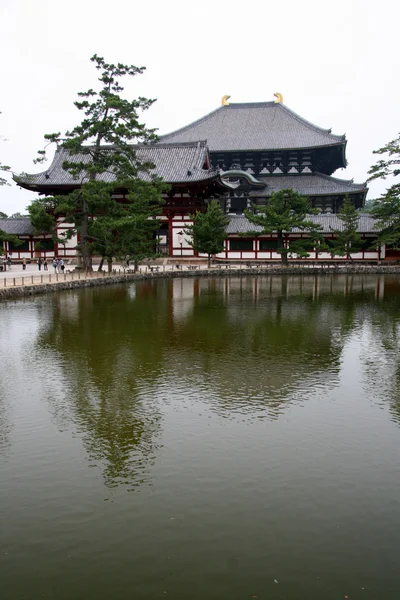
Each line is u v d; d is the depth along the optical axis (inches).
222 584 273.3
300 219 2470.5
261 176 3516.2
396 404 552.4
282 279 2187.5
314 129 3587.6
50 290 1507.1
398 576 280.5
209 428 481.1
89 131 1753.2
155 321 1047.6
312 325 1014.4
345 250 2635.3
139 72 1788.9
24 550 301.7
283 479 385.7
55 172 2677.2
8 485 376.5
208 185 2652.6
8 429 478.0
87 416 510.3
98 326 981.2
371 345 831.1
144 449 436.5
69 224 2603.3
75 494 363.9
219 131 3732.8
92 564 289.1
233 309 1238.9
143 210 2074.3
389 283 1999.3
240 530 320.5
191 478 386.3
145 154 2812.5
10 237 1555.1
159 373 657.0
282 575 280.4
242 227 2812.5
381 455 428.8
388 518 335.3
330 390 596.4
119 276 1900.8
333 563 290.5
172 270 2300.7
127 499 356.5
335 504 351.6
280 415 516.4
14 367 681.0
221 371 668.1
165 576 279.3
